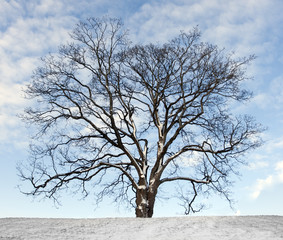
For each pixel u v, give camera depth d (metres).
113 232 8.88
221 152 19.45
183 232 8.70
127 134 20.19
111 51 20.33
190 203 20.25
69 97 19.73
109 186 20.83
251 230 8.73
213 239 7.91
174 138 19.16
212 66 19.52
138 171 18.95
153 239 8.06
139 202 18.08
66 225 9.88
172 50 20.02
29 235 8.52
